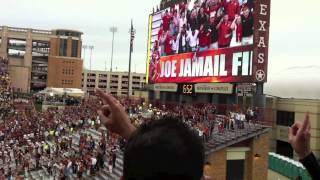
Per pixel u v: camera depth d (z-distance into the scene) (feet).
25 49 570.87
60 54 563.89
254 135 126.21
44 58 590.96
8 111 318.65
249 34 154.61
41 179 150.51
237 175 126.41
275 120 182.09
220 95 178.81
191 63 195.21
